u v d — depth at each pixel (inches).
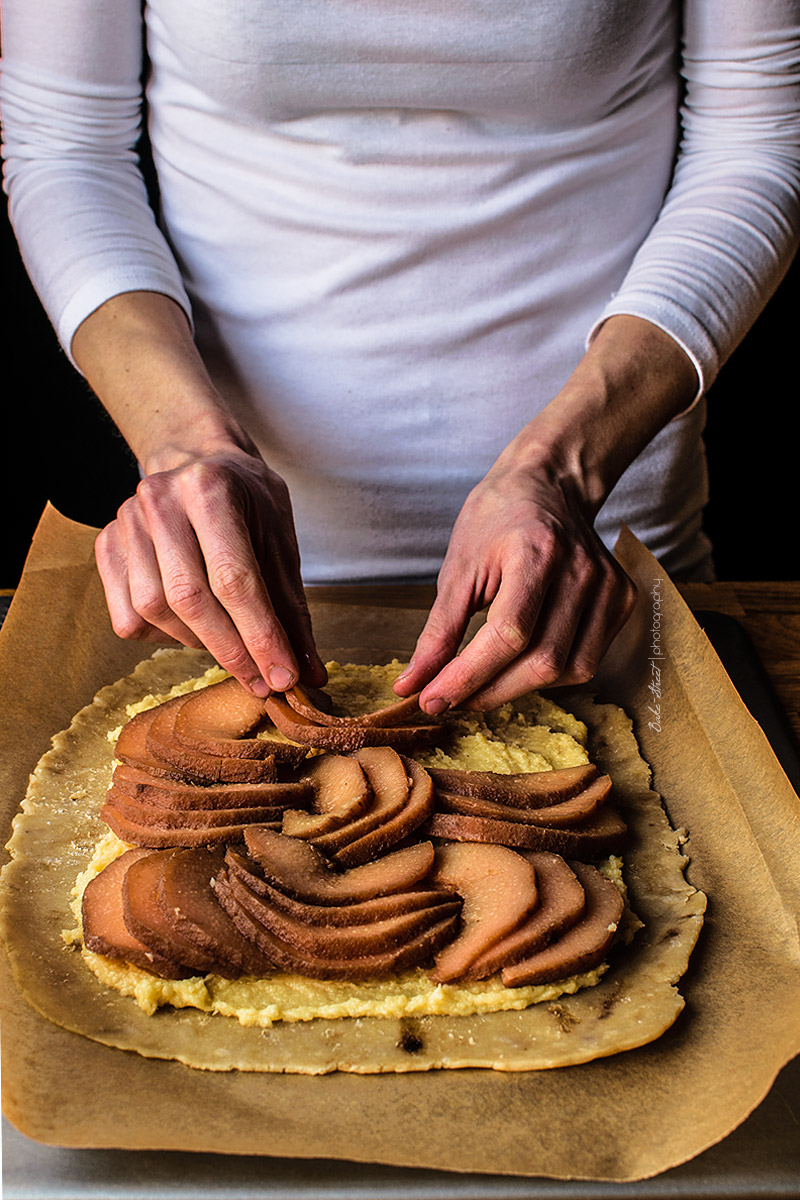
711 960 24.8
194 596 26.2
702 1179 20.2
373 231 33.0
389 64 30.7
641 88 33.6
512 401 35.4
